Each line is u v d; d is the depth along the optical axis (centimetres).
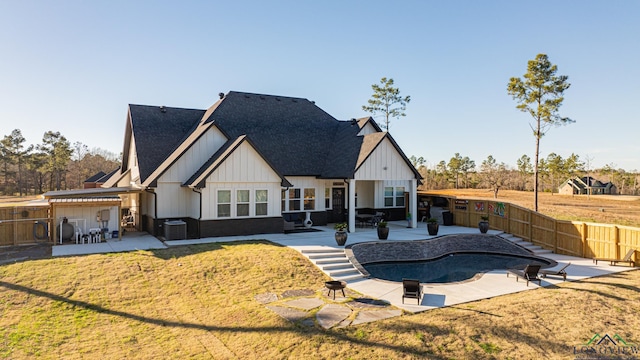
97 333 1041
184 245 1800
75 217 1900
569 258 1959
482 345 910
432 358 852
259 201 2180
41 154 6588
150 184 2044
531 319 1062
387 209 2941
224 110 2617
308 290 1343
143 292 1292
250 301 1230
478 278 1534
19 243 1800
